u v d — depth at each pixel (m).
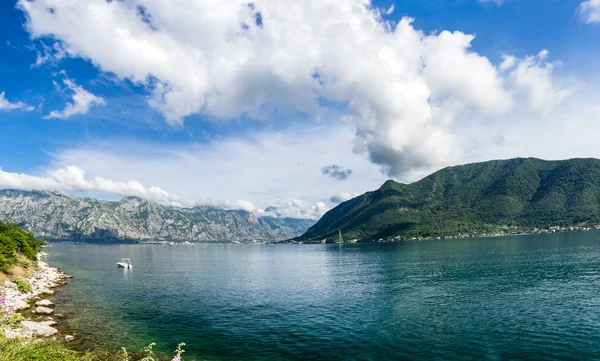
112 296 71.12
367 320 49.09
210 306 60.94
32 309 55.19
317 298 66.75
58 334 42.47
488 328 43.47
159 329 46.03
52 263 166.62
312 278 98.94
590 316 47.22
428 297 63.78
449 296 63.97
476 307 54.66
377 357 35.22
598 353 34.59
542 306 53.62
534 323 44.94
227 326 47.62
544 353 35.00
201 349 38.41
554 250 149.75
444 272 99.00
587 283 71.56
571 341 38.00
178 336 43.09
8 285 69.00
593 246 160.88
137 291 77.88
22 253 111.38
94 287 84.38
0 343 17.80
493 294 64.25
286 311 56.25
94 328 45.88
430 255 164.25
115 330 45.19
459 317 49.03
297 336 42.72
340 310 55.81
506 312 50.88
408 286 76.94
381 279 90.38
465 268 105.81
